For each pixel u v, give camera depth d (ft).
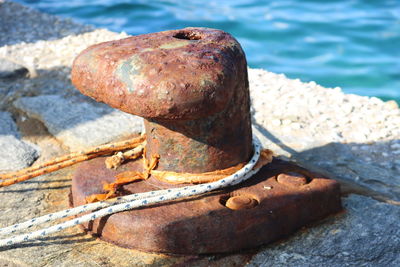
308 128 7.10
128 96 5.36
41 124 7.17
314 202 5.72
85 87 5.56
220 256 5.51
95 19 17.03
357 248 5.57
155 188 5.68
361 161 6.58
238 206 5.53
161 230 5.43
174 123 5.54
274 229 5.59
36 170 6.09
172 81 5.30
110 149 6.12
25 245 5.62
